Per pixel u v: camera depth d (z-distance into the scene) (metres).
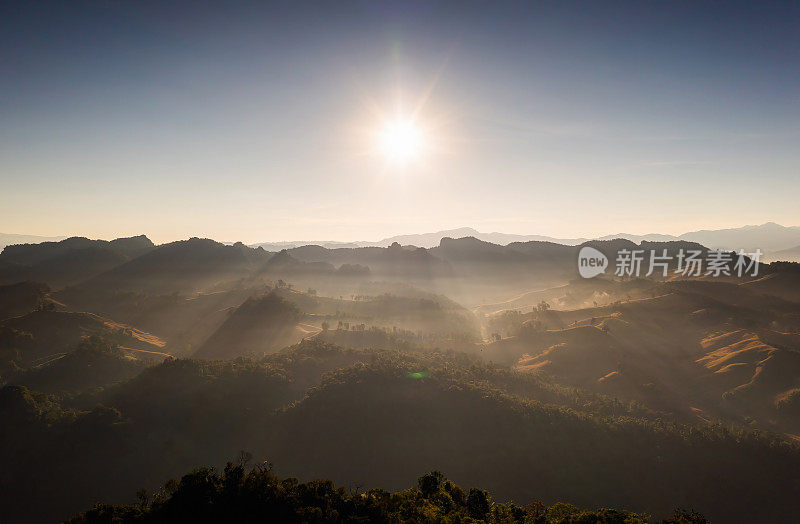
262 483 64.44
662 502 116.94
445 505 66.50
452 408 136.38
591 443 128.50
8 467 124.19
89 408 150.88
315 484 66.12
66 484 120.88
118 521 59.88
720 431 137.00
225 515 59.16
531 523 63.34
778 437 138.00
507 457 122.38
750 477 122.62
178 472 124.75
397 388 143.88
